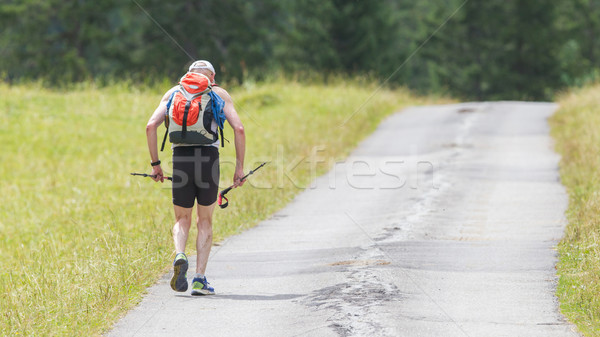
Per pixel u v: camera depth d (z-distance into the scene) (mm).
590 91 64312
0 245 27906
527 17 134250
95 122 57375
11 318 15766
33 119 56688
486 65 139500
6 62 118312
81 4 117188
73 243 26188
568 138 44531
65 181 41375
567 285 17266
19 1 119375
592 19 150000
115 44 118062
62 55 116688
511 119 57562
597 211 23656
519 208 28438
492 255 20797
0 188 39969
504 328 14219
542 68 136250
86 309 16031
